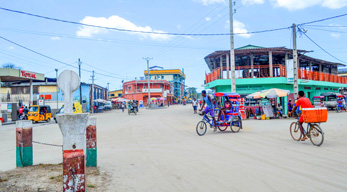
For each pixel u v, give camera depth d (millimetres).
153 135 11461
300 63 32031
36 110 24203
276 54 25250
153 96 70688
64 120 3258
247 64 27328
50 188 4199
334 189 4117
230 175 5016
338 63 34781
